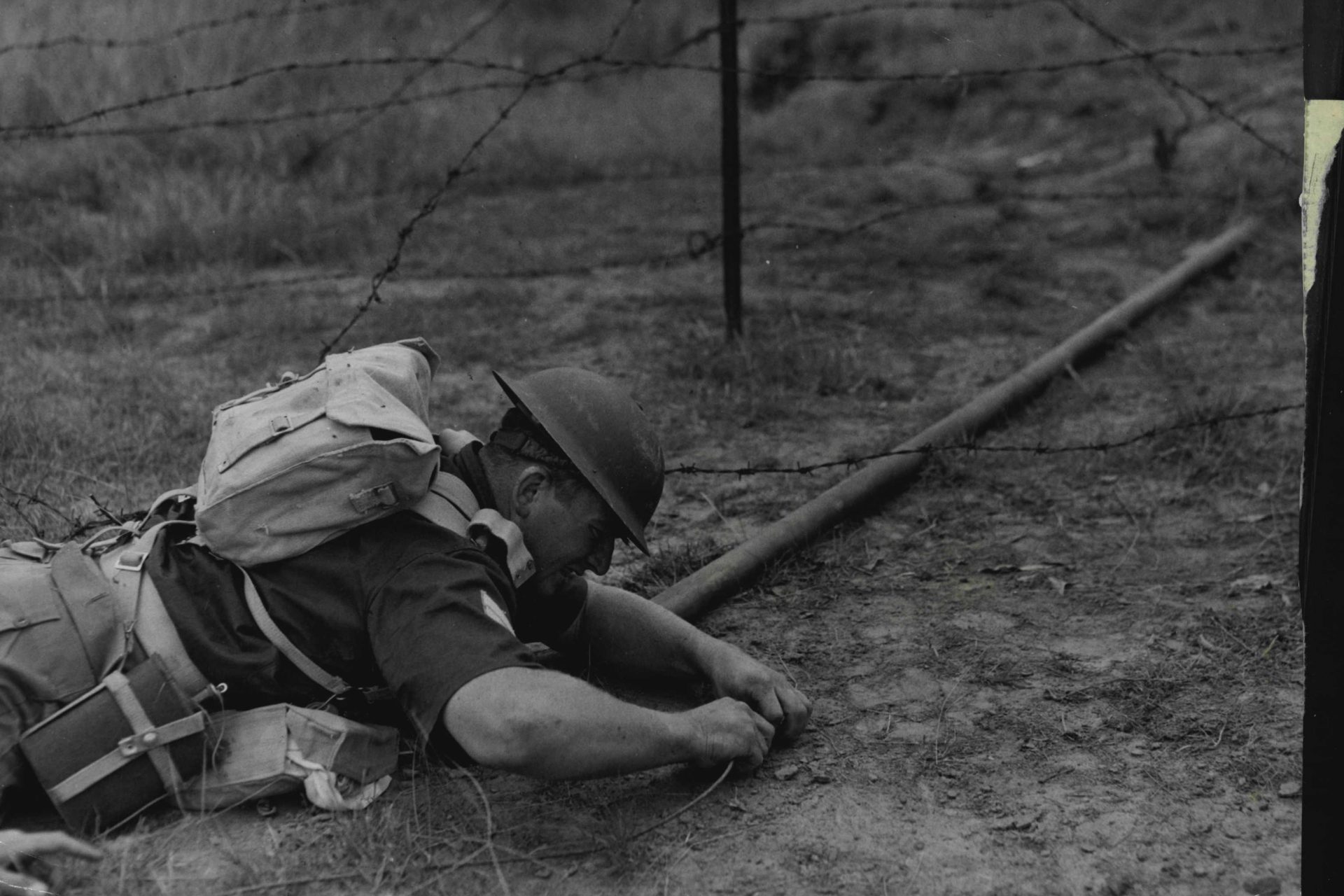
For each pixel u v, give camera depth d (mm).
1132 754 3598
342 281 8836
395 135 11719
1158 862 3145
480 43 15438
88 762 3045
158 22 11922
